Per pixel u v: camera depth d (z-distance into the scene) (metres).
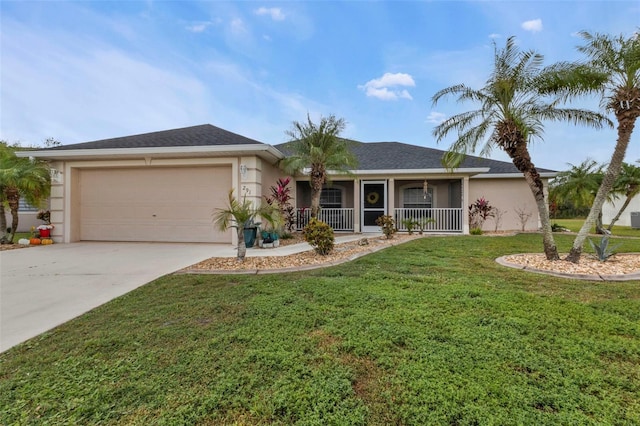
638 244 10.01
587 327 3.40
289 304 4.21
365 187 15.37
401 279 5.48
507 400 2.20
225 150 9.34
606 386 2.37
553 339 3.11
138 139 10.89
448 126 8.82
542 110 7.55
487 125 8.11
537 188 7.16
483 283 5.24
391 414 2.09
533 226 15.70
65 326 3.65
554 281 5.41
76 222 10.89
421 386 2.36
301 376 2.53
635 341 3.08
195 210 10.57
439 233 13.83
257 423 2.04
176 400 2.27
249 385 2.42
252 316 3.80
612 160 6.58
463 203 13.73
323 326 3.48
